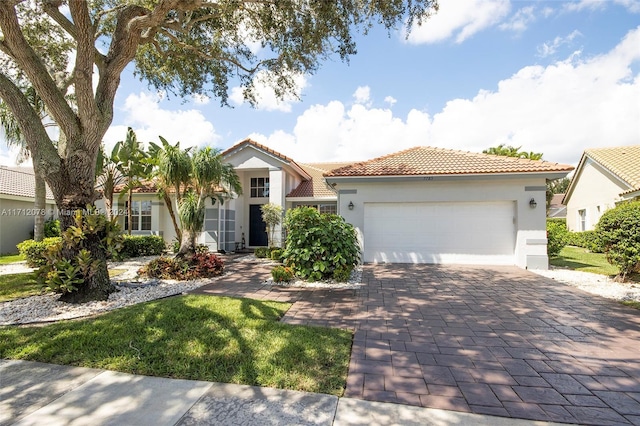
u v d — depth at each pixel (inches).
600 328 221.8
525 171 452.8
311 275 372.8
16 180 770.8
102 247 291.7
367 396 134.7
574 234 818.8
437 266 484.4
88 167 289.9
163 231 743.7
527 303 286.5
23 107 270.4
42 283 276.2
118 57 302.7
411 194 505.0
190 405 127.3
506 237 488.1
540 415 122.0
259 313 239.1
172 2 283.4
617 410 125.8
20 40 253.9
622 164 728.3
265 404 128.3
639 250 345.1
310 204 791.7
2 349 178.2
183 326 206.7
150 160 550.6
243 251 741.3
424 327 223.8
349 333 207.8
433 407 126.9
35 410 123.5
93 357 168.1
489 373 155.9
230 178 522.6
